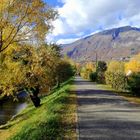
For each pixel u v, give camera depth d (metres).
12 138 16.36
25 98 52.78
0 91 25.25
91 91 41.47
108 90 43.44
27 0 19.91
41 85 34.41
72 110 21.34
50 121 16.25
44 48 27.03
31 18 20.36
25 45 22.45
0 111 42.50
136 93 34.12
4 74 23.94
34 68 28.09
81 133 13.34
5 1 19.36
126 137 12.52
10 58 23.05
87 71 110.31
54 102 27.58
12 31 20.28
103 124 15.57
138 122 16.12
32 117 25.52
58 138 12.31
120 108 22.31
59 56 54.00
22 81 26.81
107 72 58.03
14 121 30.23
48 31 21.28
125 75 40.97
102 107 23.03
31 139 12.82
